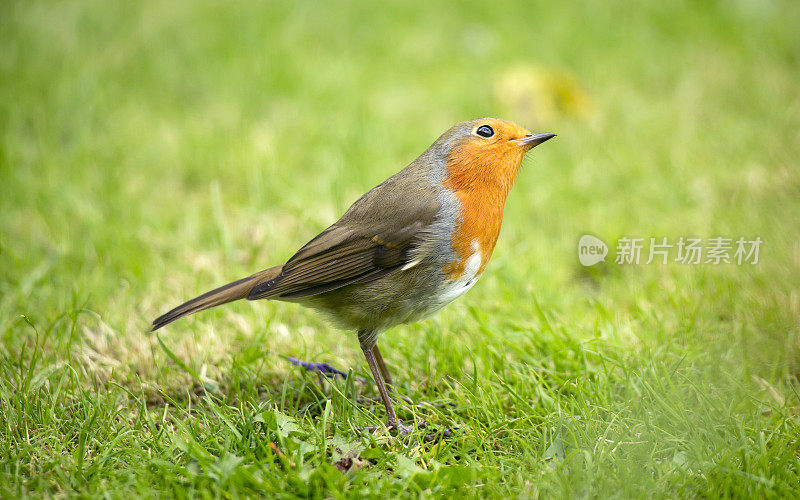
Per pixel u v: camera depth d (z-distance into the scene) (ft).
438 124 45.75
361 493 18.75
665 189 38.06
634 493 19.10
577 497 19.06
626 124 44.68
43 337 27.25
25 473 20.15
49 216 35.65
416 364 26.22
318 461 20.47
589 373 24.72
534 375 24.75
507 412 23.32
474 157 22.86
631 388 23.04
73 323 26.40
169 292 30.71
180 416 23.52
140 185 38.99
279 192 38.04
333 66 50.85
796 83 48.01
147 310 29.43
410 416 23.58
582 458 20.15
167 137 43.19
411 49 54.34
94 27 55.47
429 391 24.76
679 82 49.16
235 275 32.04
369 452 20.52
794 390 23.81
